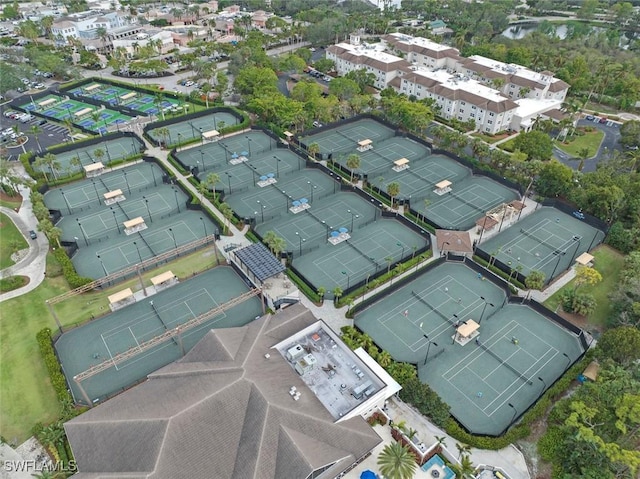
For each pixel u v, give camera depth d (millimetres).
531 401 85250
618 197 126188
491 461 74438
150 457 65938
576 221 133750
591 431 70062
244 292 107438
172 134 179250
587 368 88250
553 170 137625
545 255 120500
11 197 139500
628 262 110250
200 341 86000
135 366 90250
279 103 178875
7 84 199125
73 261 115875
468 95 186125
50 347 89938
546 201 140125
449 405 84188
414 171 156750
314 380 79750
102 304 103688
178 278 110938
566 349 95500
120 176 152250
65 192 143375
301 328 88188
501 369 91125
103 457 68250
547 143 156875
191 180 147750
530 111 185750
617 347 84625
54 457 73500
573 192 135250
